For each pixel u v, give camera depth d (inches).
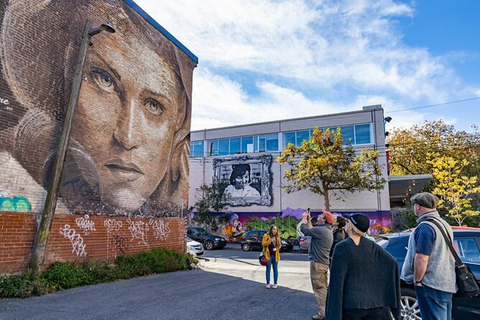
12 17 334.3
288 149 1011.9
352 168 936.9
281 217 1134.4
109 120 433.7
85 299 279.9
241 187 1206.9
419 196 162.4
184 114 584.1
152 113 509.0
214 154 1305.4
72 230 373.4
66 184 371.2
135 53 485.4
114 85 445.4
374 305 117.5
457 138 1291.8
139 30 496.4
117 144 442.9
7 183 317.4
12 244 315.9
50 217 331.6
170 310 247.6
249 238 957.8
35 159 343.9
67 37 389.7
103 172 419.2
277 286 353.1
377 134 1074.1
